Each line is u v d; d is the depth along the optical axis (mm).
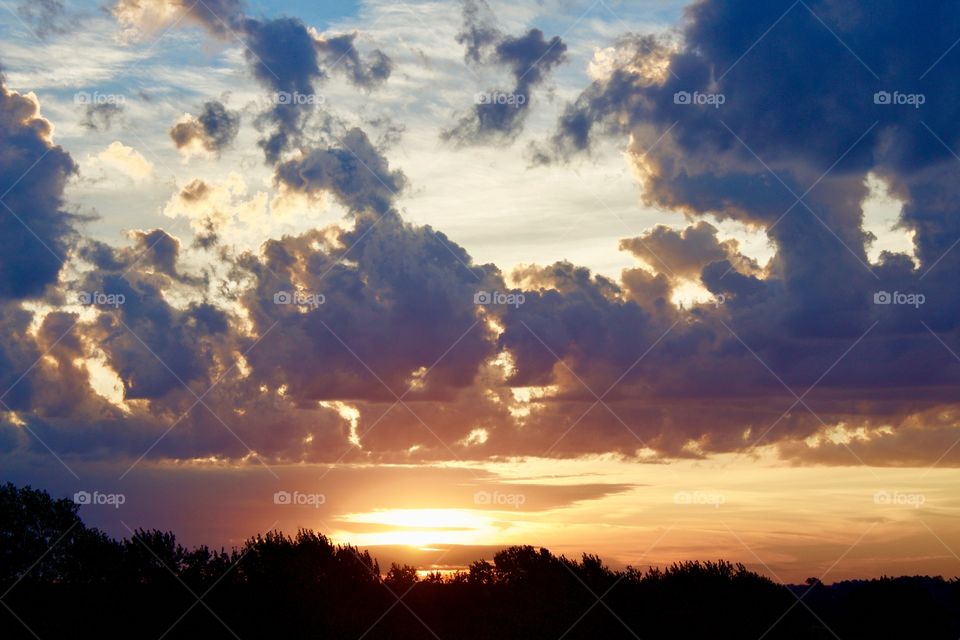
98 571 45344
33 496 53781
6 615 43031
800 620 45406
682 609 44750
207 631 41344
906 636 46000
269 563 44906
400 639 40719
